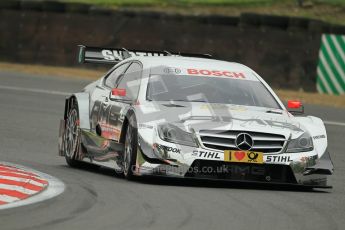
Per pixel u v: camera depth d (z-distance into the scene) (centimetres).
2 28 10019
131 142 3173
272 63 8588
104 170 3712
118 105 3412
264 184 3300
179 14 9250
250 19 8744
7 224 2195
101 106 3578
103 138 3500
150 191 2905
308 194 3052
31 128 5075
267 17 8650
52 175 3303
